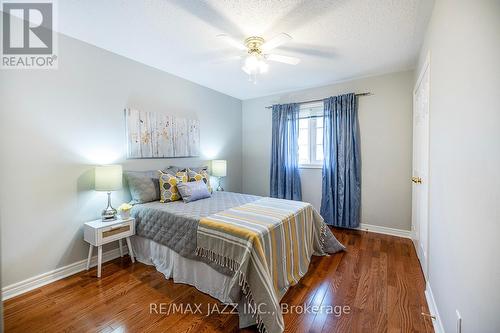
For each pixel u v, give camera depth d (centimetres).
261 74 324
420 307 174
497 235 82
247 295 156
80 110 229
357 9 181
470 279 104
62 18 192
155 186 275
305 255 233
